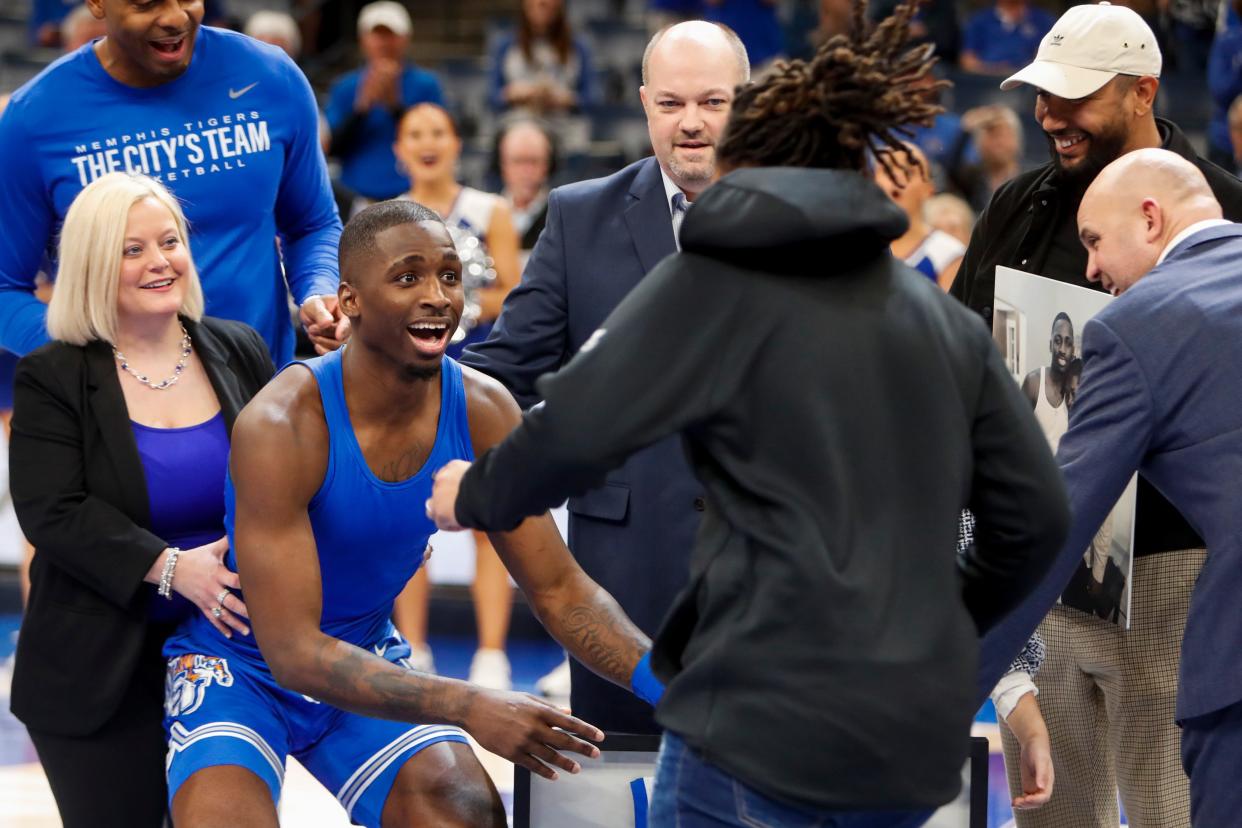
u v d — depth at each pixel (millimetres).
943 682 5184
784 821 5262
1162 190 7434
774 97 5445
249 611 6879
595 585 7309
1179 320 6996
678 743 5562
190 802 6988
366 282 6758
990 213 8969
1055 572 6879
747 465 5262
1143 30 8289
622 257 8578
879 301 5344
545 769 6648
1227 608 6883
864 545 5188
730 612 5301
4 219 9422
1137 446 7008
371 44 20000
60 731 7973
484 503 5438
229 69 9438
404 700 6566
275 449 6832
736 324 5230
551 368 8781
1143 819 8273
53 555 7871
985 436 5500
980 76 25016
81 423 7969
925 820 5629
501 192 22109
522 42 25344
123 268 7934
